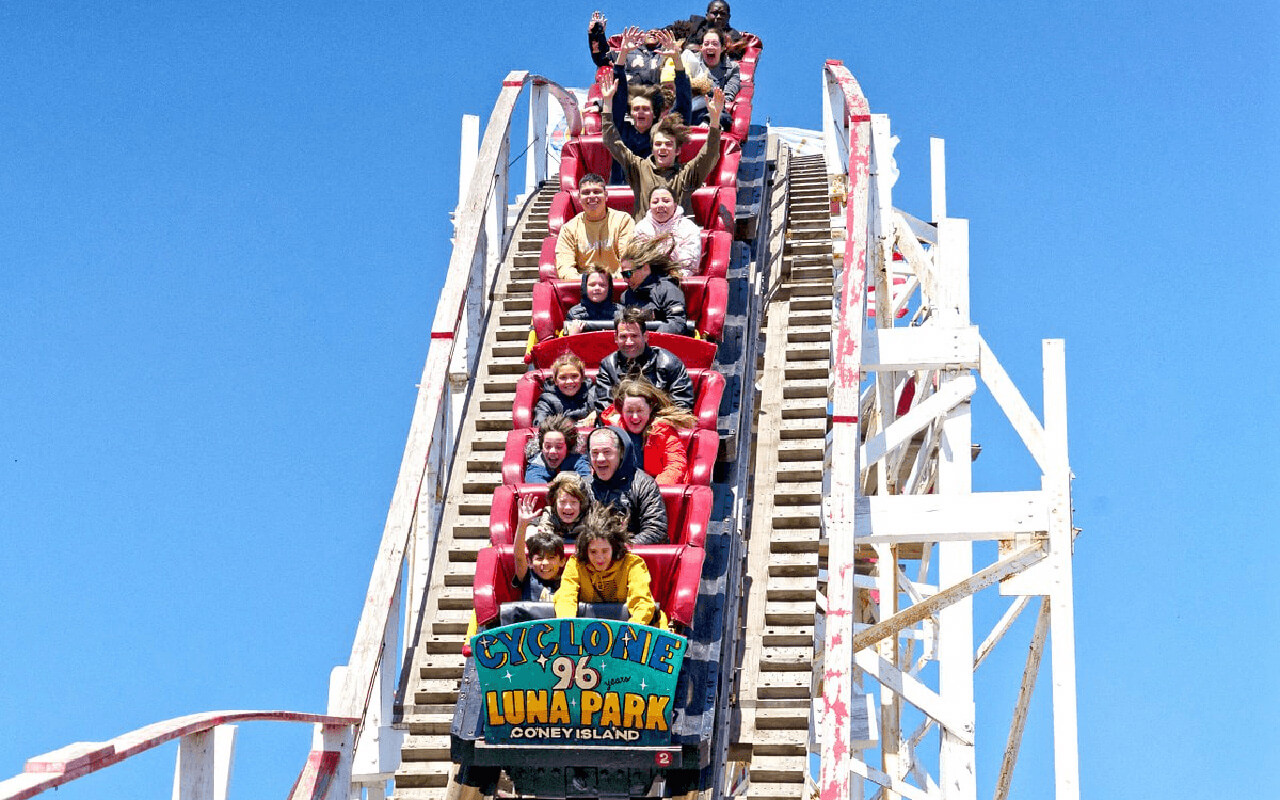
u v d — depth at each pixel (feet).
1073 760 43.98
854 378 42.34
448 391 51.08
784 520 44.01
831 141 62.03
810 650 40.78
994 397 48.14
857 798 52.39
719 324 45.06
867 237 52.03
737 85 66.33
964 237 54.34
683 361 43.14
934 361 49.08
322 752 33.81
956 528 45.39
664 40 57.41
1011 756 51.67
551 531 35.53
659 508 36.45
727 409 43.62
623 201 51.67
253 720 27.20
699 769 33.81
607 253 48.06
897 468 63.26
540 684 32.73
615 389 39.96
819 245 56.70
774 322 52.19
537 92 69.15
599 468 36.40
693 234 47.50
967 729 46.80
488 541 44.57
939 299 50.03
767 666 40.40
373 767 39.78
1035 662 50.11
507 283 56.08
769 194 60.54
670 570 34.91
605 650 32.45
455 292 47.52
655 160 50.96
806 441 46.62
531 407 42.32
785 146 67.62
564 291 46.50
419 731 40.09
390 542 40.09
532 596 35.86
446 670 41.34
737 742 38.96
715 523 40.47
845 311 44.14
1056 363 46.14
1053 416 45.93
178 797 24.49
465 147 66.33
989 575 45.34
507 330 53.11
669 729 32.63
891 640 60.03
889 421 60.18
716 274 47.16
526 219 61.62
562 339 43.57
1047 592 44.80
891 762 61.87
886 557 60.70
